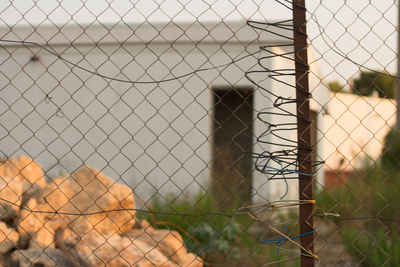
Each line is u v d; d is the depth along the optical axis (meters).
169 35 7.74
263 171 2.34
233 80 7.70
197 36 7.62
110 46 7.99
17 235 3.16
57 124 8.20
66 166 8.17
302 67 2.28
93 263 2.99
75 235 3.36
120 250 3.08
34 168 3.99
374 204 4.46
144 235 3.57
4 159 3.88
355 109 13.24
